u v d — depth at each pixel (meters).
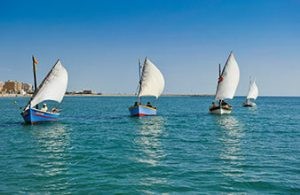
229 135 36.06
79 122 52.22
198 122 52.59
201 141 31.38
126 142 30.84
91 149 26.86
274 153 24.77
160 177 18.05
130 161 21.95
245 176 18.19
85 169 19.83
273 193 15.53
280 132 38.94
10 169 19.86
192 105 133.12
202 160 22.28
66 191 15.80
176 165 20.77
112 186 16.50
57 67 47.00
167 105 133.00
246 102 115.38
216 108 67.50
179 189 16.06
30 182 17.17
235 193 15.52
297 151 25.61
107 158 23.00
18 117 63.41
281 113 79.38
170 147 27.78
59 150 26.48
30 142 31.05
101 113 76.75
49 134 37.12
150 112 62.72
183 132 39.03
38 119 47.28
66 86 48.72
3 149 27.16
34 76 47.31
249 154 24.38
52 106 118.06
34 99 45.91
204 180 17.48
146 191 15.80
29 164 21.23
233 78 63.16
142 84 60.50
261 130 41.16
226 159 22.58
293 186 16.48
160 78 61.72
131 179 17.67
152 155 24.09
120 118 60.69
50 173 18.89
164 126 46.31
